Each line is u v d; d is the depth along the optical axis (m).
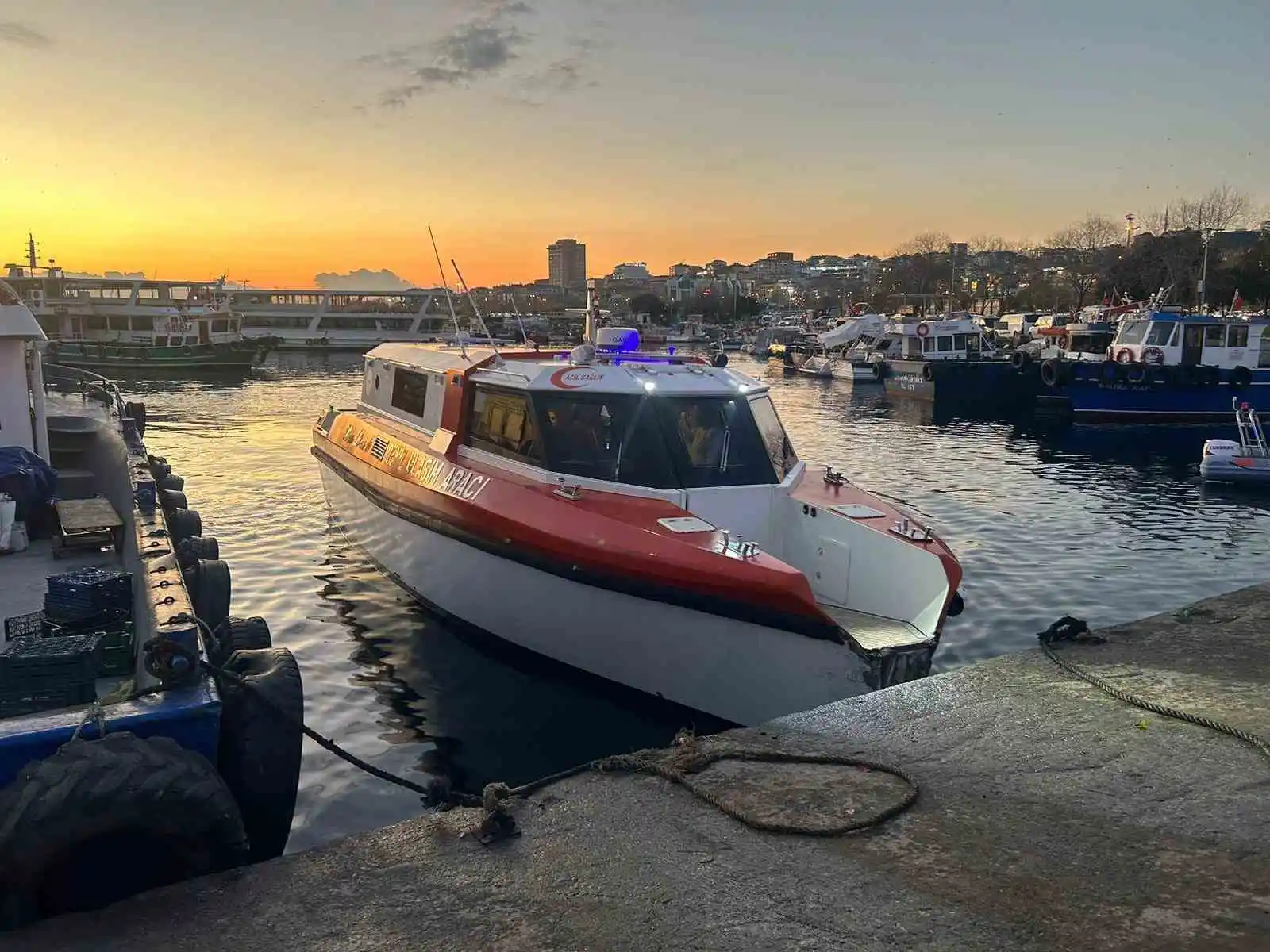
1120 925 3.11
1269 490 19.66
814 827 3.78
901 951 2.99
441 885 3.44
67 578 5.44
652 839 3.73
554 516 7.43
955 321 48.03
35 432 9.34
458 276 10.51
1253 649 5.82
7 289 8.99
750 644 6.50
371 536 10.56
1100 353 39.94
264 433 26.88
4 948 3.11
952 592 6.46
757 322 132.88
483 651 8.74
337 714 7.48
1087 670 5.53
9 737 3.58
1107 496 18.88
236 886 3.46
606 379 8.15
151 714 3.76
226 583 6.29
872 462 23.56
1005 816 3.87
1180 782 4.14
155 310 65.38
